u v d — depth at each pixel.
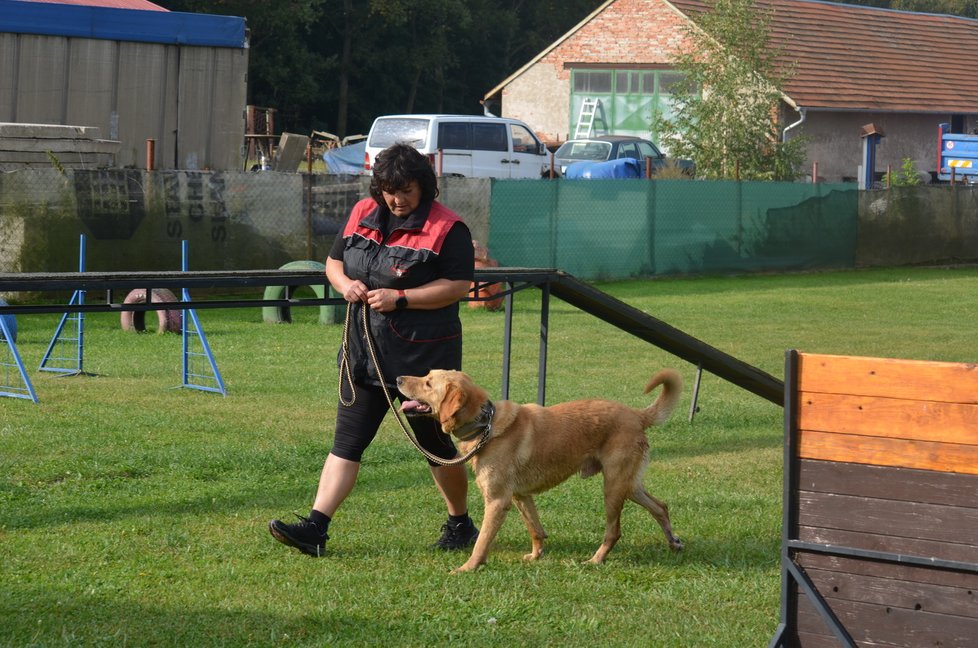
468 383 5.37
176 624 4.62
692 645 4.52
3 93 18.94
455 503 5.85
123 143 20.14
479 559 5.46
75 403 9.45
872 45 37.03
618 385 10.98
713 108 26.11
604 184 20.91
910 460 3.86
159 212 16.42
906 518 3.88
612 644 4.51
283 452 7.84
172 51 20.42
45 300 15.67
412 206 5.54
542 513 6.57
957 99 35.88
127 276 6.10
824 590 4.03
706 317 16.38
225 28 20.77
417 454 7.96
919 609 3.88
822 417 4.00
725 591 5.19
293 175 17.41
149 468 7.34
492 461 5.41
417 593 5.07
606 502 5.73
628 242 21.41
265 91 52.31
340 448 5.70
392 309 5.46
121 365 11.47
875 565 3.94
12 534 5.86
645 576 5.45
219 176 16.83
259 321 15.14
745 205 22.83
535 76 38.25
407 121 25.30
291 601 4.93
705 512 6.64
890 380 3.88
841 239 24.34
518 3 61.72
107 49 19.77
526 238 20.16
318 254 17.75
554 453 5.57
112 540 5.78
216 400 9.77
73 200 15.75
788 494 4.06
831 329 15.38
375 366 5.55
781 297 19.06
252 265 17.25
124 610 4.76
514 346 13.36
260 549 5.70
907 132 34.72
